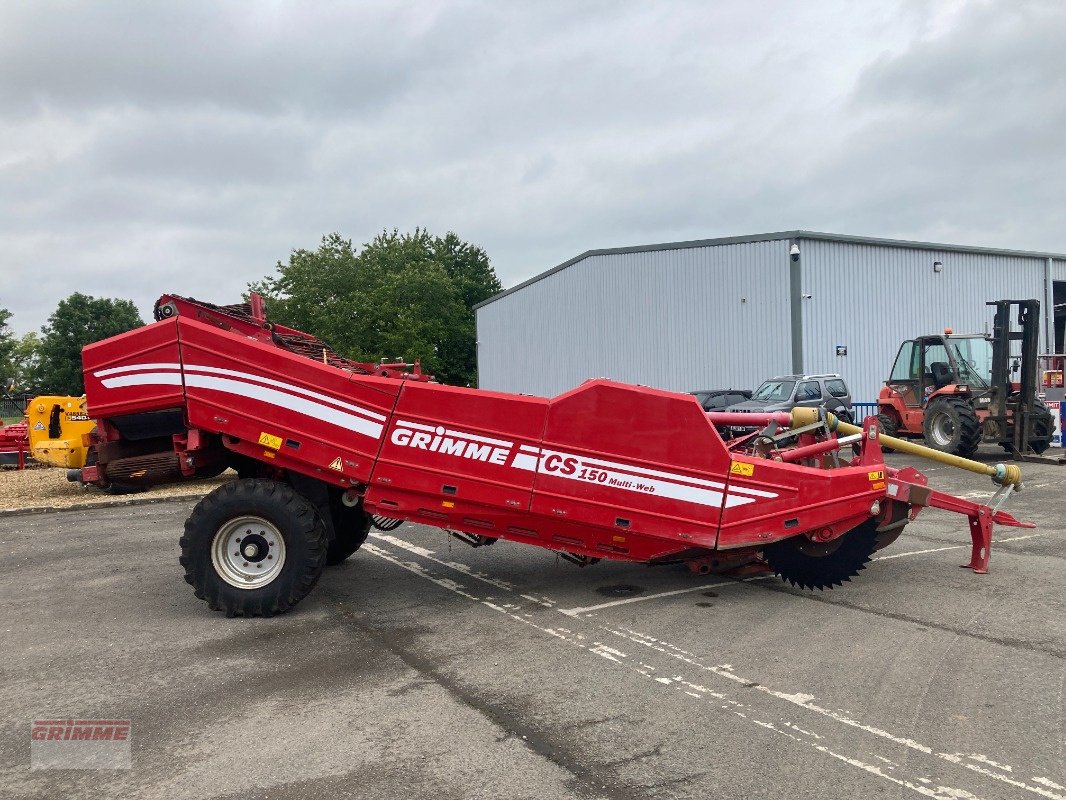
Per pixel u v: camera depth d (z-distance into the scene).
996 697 4.41
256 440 6.23
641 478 6.16
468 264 77.25
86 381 6.34
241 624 6.14
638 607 6.42
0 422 23.17
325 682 4.85
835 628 5.73
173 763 3.81
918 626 5.73
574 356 34.88
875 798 3.36
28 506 13.01
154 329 6.29
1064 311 25.22
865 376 27.98
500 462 6.16
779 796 3.39
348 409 6.23
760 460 6.24
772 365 27.31
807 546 6.68
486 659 5.23
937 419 16.61
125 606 6.78
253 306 8.02
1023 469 14.68
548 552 8.77
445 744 3.95
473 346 62.88
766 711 4.29
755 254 27.69
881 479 6.43
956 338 17.33
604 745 3.91
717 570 6.78
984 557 7.27
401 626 6.02
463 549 8.99
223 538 6.24
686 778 3.56
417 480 6.20
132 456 6.76
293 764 3.77
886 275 28.47
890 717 4.17
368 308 52.81
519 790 3.48
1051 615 5.93
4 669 5.23
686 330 29.73
